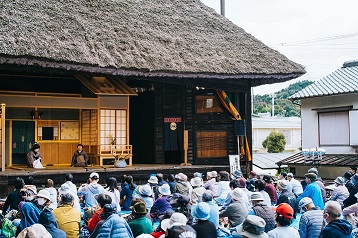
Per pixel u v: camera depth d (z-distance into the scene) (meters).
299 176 18.03
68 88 15.55
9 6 12.13
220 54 14.57
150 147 16.34
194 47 14.40
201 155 15.84
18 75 14.86
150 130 16.36
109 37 12.93
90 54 11.82
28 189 7.48
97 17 13.69
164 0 16.78
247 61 14.70
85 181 12.48
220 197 9.08
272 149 29.20
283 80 15.42
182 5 16.89
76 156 13.92
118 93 14.46
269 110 53.12
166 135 16.03
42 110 14.55
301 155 18.30
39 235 3.99
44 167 13.48
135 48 12.95
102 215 5.43
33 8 12.59
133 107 17.19
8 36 10.91
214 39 15.38
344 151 17.42
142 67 12.34
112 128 14.46
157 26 14.78
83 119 15.12
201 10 17.05
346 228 4.89
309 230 6.01
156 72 12.66
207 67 13.54
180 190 9.35
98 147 14.17
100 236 4.98
